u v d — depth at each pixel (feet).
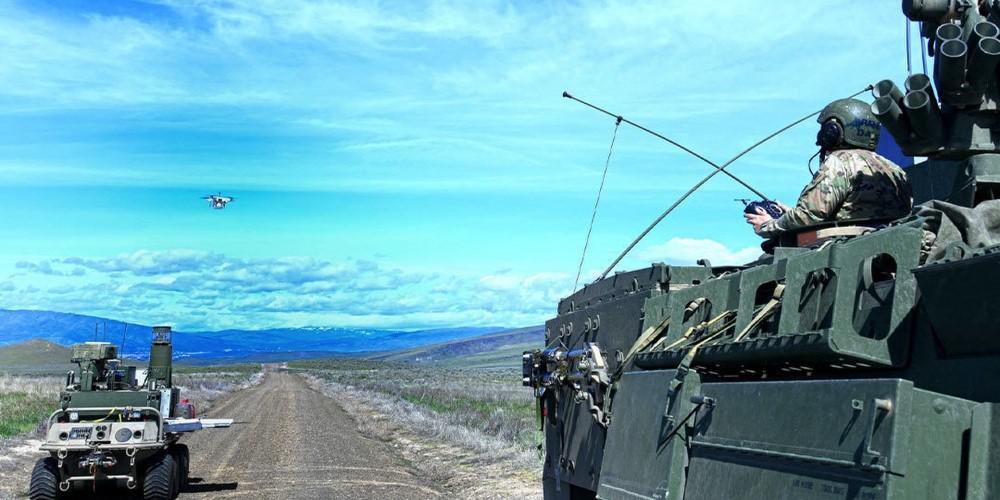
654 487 18.74
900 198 22.98
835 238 19.92
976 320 13.16
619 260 29.43
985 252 13.34
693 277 24.38
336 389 251.39
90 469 54.13
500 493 57.52
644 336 22.76
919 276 14.03
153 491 55.26
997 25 17.69
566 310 33.94
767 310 18.26
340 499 57.62
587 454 27.12
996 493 12.00
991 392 12.96
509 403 160.97
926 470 12.37
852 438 13.15
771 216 25.53
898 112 18.62
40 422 106.22
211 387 244.63
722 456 16.66
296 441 97.40
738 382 17.13
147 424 55.01
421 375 388.37
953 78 17.38
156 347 62.95
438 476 67.82
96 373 58.23
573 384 27.58
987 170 18.13
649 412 20.21
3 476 66.80
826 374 16.65
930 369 14.32
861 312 16.16
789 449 14.56
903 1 19.42
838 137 23.63
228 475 70.18
